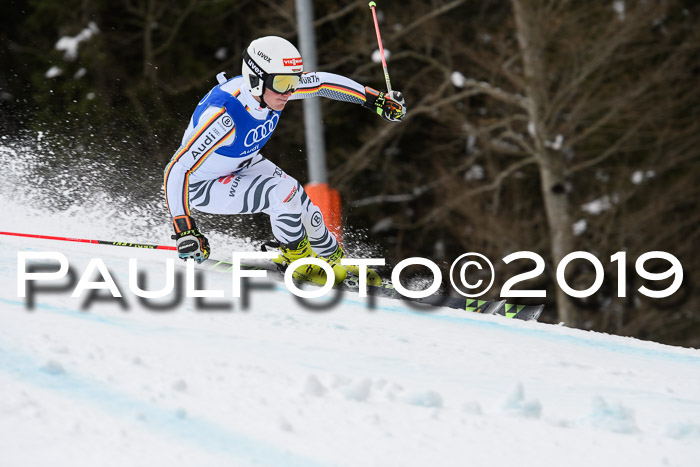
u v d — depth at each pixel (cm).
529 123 3850
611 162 4247
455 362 957
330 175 4453
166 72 4856
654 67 3978
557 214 3844
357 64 4700
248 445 570
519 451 630
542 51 3734
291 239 1369
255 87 1215
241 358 818
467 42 4472
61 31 4847
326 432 614
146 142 4609
